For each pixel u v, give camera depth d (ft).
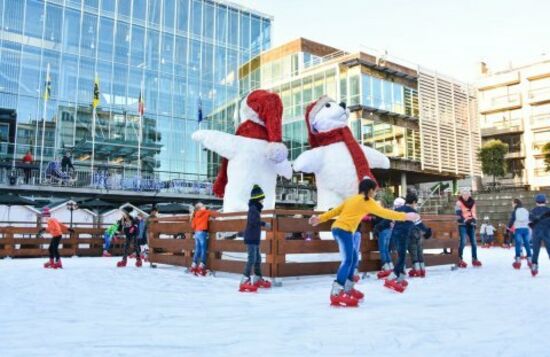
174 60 117.60
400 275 24.04
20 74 97.86
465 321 15.92
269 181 36.73
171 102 115.75
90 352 11.91
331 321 16.05
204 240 33.63
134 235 43.83
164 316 17.34
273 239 27.63
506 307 18.85
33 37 99.86
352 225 19.26
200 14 123.34
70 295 23.45
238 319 16.61
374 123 110.63
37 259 56.65
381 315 17.15
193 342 13.01
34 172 96.89
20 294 23.85
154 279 31.17
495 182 145.69
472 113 134.82
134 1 112.98
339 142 34.99
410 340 13.10
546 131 156.76
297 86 121.49
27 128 97.35
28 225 69.92
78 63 104.27
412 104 119.24
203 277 32.50
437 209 117.08
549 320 16.06
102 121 105.70
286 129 122.52
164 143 113.19
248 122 37.37
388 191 116.67
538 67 160.15
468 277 30.99
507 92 167.53
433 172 120.37
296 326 15.20
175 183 103.86
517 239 37.47
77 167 103.09
